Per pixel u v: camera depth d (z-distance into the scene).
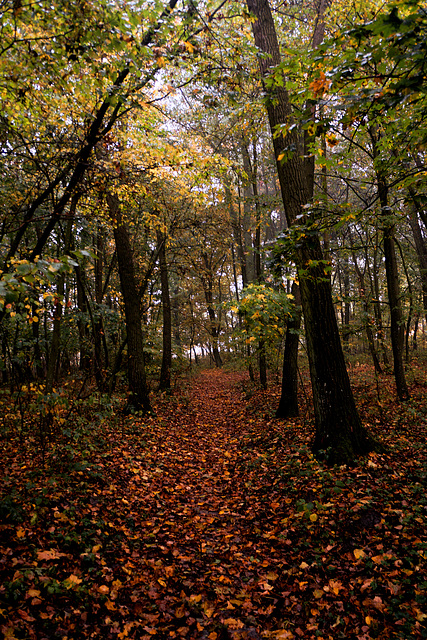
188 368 21.56
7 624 2.34
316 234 3.79
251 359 11.16
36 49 3.27
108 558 3.44
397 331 9.12
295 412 8.97
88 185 5.11
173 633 2.63
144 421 9.02
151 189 7.25
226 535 4.11
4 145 4.50
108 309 9.99
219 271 23.89
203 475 6.12
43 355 12.31
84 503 4.28
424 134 3.03
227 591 3.14
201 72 4.86
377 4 7.41
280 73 2.98
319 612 2.83
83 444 6.08
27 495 4.12
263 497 4.93
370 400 9.40
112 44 3.23
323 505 4.12
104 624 2.63
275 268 4.47
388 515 3.86
